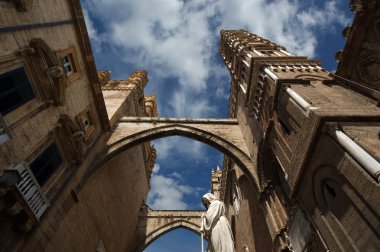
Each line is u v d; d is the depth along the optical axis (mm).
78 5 16188
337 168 9055
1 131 10031
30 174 11086
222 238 8922
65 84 14703
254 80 19266
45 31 13250
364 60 12078
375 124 9742
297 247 12906
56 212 13859
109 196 22141
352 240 8492
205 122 23844
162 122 23078
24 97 11859
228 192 32250
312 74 16609
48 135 13406
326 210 10055
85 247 17484
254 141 19844
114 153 20047
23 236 11344
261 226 19203
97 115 19656
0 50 10164
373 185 7398
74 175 16109
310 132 10586
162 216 35531
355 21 11805
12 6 10812
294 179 12000
